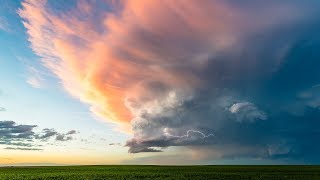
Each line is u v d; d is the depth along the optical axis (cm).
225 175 5978
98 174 6525
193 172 7356
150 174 6394
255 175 5875
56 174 6675
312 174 6200
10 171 8712
